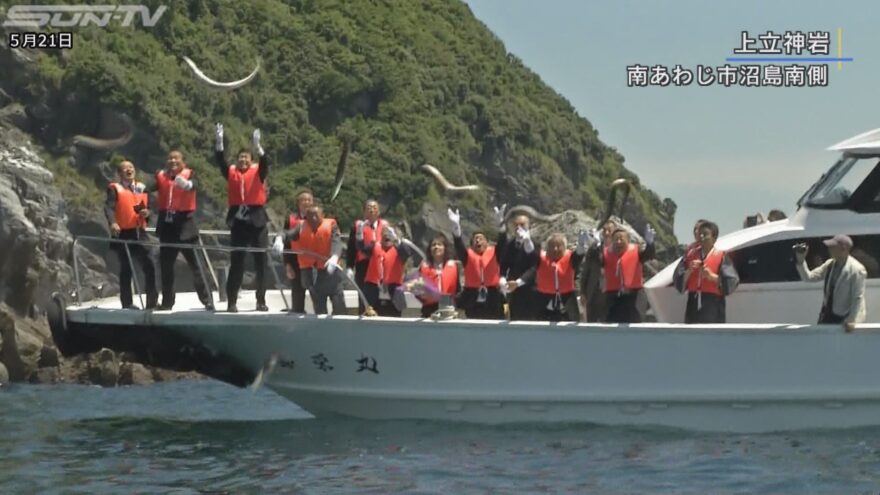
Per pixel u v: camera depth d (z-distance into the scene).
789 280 47.88
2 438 53.88
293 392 50.38
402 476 42.53
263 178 48.97
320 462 44.97
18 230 105.56
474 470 43.03
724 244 48.81
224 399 74.69
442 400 47.69
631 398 46.28
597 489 40.56
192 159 196.00
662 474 41.97
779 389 45.84
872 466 42.34
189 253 49.47
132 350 50.00
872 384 45.59
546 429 47.09
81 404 72.44
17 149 131.62
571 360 46.53
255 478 43.09
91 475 44.62
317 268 48.41
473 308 48.34
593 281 49.56
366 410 49.16
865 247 47.41
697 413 46.47
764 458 43.50
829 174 48.56
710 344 45.91
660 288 49.06
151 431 54.69
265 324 48.06
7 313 100.06
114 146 192.50
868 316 47.59
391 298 49.44
